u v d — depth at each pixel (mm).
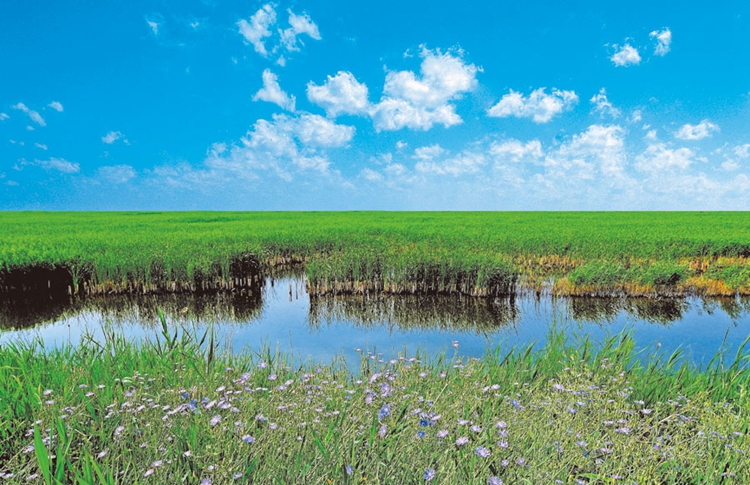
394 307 13359
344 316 12484
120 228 34062
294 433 3760
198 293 15133
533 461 3469
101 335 10664
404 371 5938
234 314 12758
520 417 4312
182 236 24234
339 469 3287
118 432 3715
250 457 3484
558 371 6078
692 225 35750
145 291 15047
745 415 4754
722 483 3541
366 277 15039
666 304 13641
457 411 4352
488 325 11508
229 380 5203
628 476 3453
